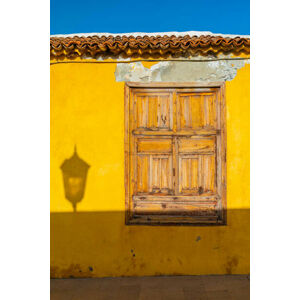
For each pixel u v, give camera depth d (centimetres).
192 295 325
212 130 389
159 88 393
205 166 388
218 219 382
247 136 381
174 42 375
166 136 391
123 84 389
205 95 393
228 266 377
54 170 385
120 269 380
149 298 321
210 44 373
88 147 387
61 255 382
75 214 383
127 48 379
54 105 387
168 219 384
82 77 389
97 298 323
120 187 384
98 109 388
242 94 384
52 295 331
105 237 382
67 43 374
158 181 389
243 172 380
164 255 379
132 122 393
